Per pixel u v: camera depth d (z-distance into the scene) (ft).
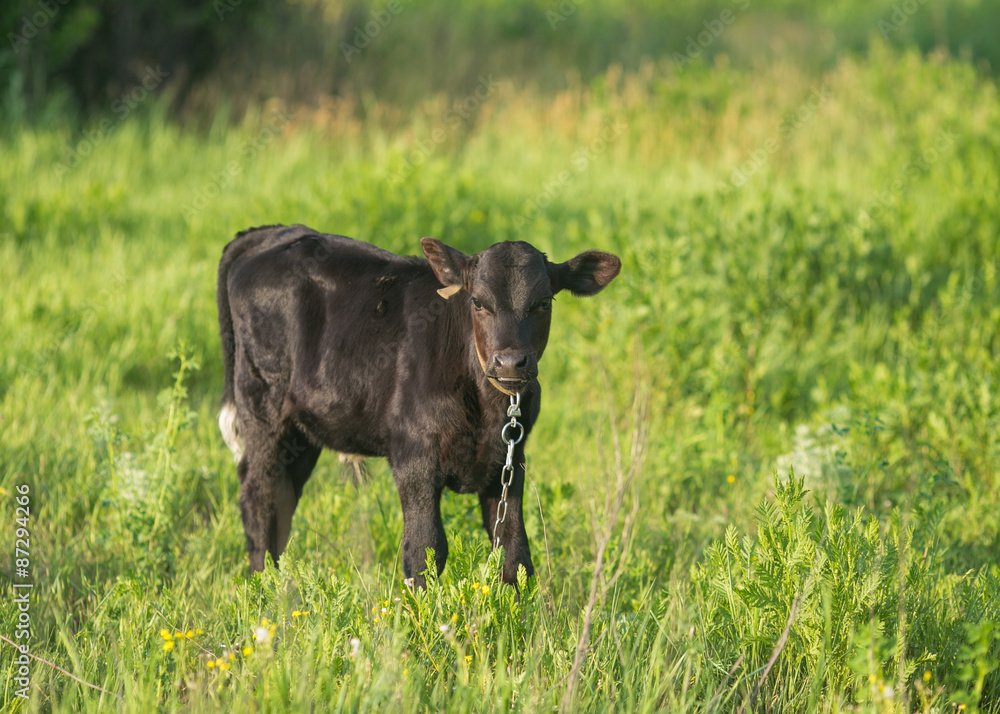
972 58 157.17
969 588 35.96
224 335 47.60
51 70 128.16
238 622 35.24
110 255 81.71
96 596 39.19
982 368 61.21
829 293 74.23
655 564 43.21
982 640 29.99
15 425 54.19
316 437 43.37
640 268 65.98
